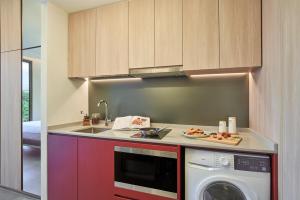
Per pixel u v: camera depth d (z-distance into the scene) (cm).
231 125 184
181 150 151
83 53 226
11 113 242
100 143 180
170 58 184
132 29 201
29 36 230
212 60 168
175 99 225
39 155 222
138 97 243
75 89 248
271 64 129
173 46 183
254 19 156
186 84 221
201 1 173
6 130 245
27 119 231
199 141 152
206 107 212
